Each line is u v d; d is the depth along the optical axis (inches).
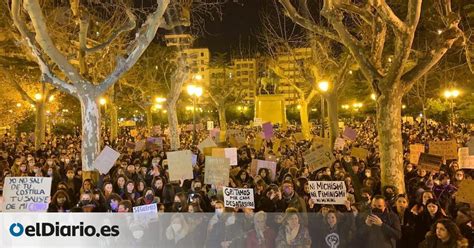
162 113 3031.5
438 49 458.3
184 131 1795.0
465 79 1428.4
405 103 2282.2
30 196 370.3
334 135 929.5
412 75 470.6
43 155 791.1
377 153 714.8
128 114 2915.8
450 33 454.6
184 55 1095.6
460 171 471.5
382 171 478.0
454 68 1279.5
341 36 496.1
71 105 1982.0
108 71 1167.6
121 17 1003.3
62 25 878.4
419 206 334.3
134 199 428.8
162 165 601.0
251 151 776.3
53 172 522.3
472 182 367.9
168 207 400.5
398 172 473.1
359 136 1242.6
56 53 484.7
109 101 1514.5
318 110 3080.7
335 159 570.9
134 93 1754.4
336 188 370.3
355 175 494.3
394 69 459.5
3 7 895.7
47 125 1935.3
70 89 511.2
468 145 525.3
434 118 2113.7
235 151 588.4
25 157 676.1
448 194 426.9
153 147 844.6
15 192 369.1
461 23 965.2
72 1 545.3
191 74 1164.5
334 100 934.4
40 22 469.7
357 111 2874.0
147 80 1733.5
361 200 373.1
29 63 1125.7
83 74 537.3
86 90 502.0
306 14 760.3
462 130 1391.5
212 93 1916.8
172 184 453.1
